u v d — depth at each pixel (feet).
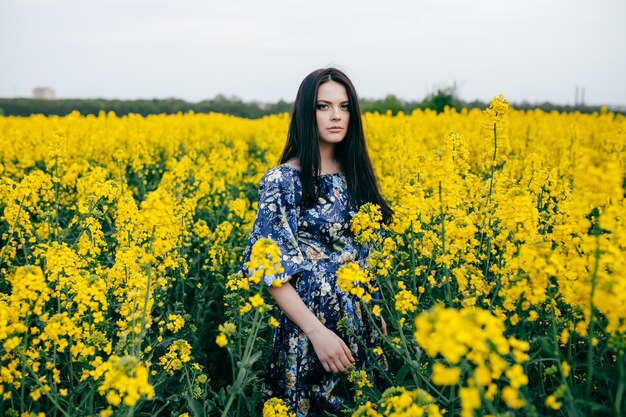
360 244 10.44
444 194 9.73
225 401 9.44
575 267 7.75
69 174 20.98
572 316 8.75
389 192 20.34
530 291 7.41
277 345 10.34
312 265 9.84
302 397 9.77
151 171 32.01
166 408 11.40
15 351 8.20
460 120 47.88
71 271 9.80
